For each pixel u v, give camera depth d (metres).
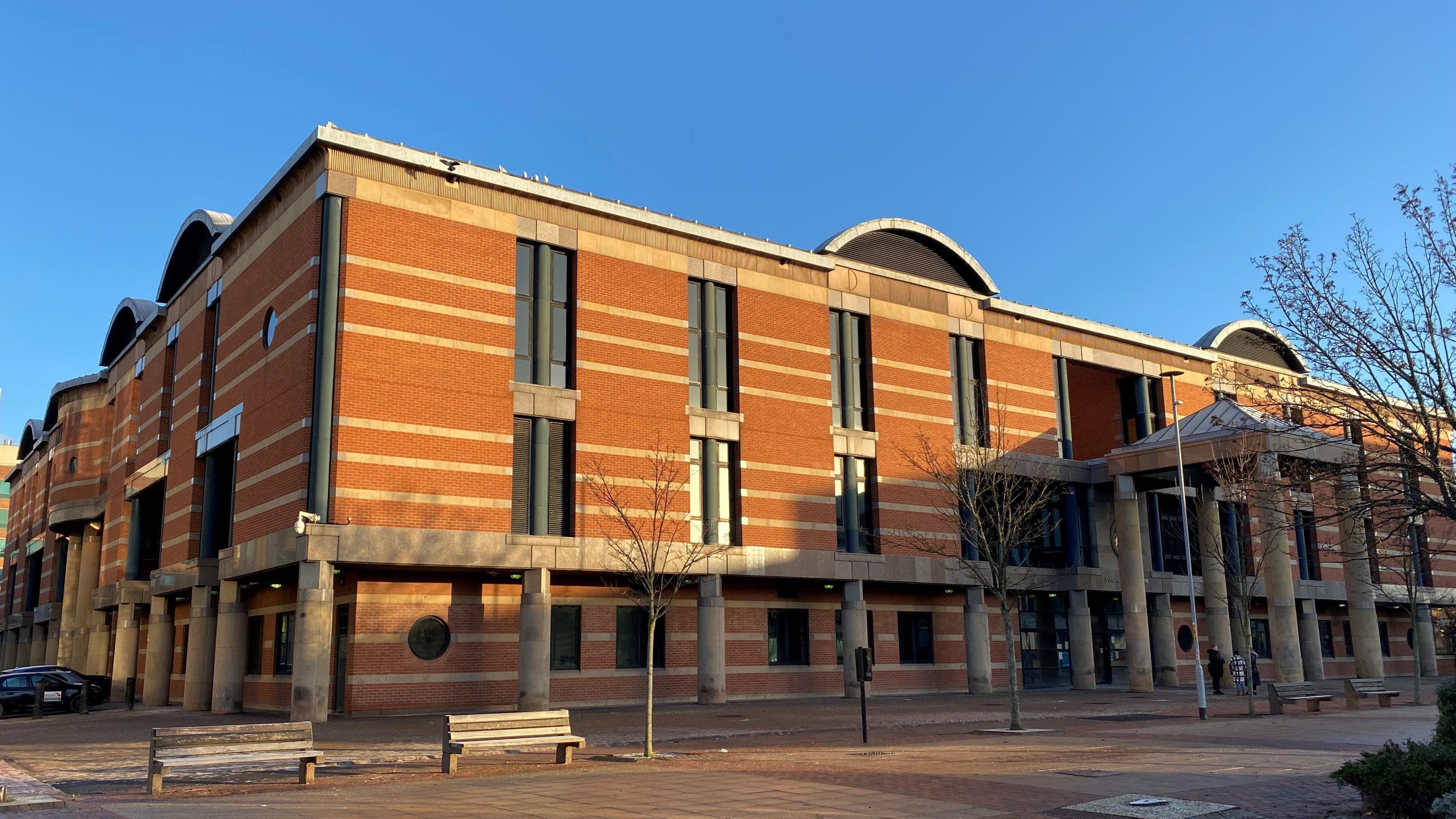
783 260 33.56
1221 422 19.17
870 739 19.70
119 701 37.62
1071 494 39.38
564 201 28.91
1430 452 13.24
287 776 14.27
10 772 14.80
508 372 27.23
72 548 48.19
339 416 24.45
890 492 34.50
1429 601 50.56
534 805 11.36
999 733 20.50
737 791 12.38
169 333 36.53
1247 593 28.38
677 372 30.47
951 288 37.69
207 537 30.53
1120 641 42.03
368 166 26.03
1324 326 13.99
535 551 26.56
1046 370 39.91
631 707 28.61
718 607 29.98
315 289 25.06
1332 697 25.95
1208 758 15.80
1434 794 10.01
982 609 35.94
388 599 26.00
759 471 31.69
